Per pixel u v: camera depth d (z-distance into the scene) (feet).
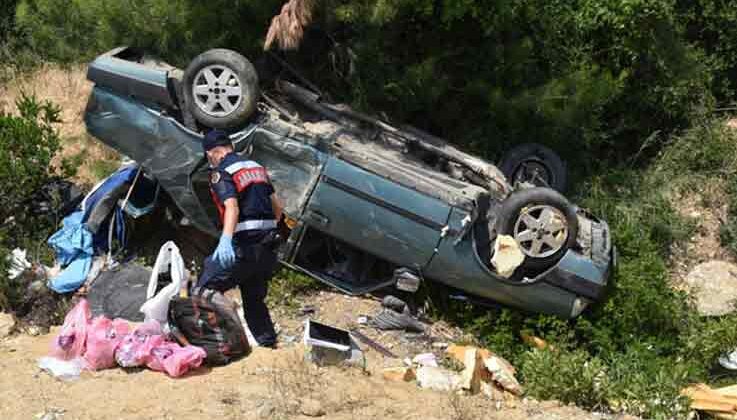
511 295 28.30
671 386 25.38
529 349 28.07
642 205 35.35
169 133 27.76
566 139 35.60
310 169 27.66
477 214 27.43
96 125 28.30
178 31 31.27
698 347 29.81
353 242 27.99
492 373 24.97
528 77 34.81
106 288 26.89
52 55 36.78
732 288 32.91
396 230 27.63
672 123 38.14
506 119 33.88
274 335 24.02
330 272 29.19
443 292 29.37
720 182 36.45
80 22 33.68
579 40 36.35
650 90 37.01
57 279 27.61
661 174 36.70
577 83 33.58
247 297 23.54
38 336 25.21
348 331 26.20
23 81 39.58
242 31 31.63
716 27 39.27
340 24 32.32
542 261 27.91
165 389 20.95
